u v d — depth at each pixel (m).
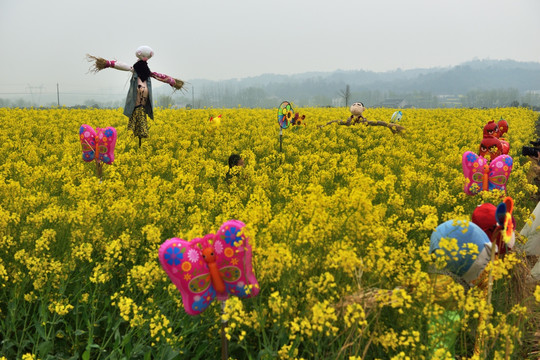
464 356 4.21
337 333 3.86
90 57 12.75
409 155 13.31
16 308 4.29
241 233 3.66
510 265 3.92
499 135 9.20
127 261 5.41
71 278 4.88
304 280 4.04
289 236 4.49
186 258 3.63
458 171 11.73
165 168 11.38
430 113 31.88
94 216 5.74
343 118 26.38
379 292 3.78
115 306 4.48
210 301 3.76
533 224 6.15
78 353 4.16
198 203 7.87
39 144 15.39
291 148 15.09
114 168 10.39
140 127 13.73
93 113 25.06
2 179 7.42
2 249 5.00
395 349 3.71
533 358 4.20
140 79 13.39
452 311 4.06
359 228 4.35
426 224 4.23
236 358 4.24
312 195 4.86
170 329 3.84
